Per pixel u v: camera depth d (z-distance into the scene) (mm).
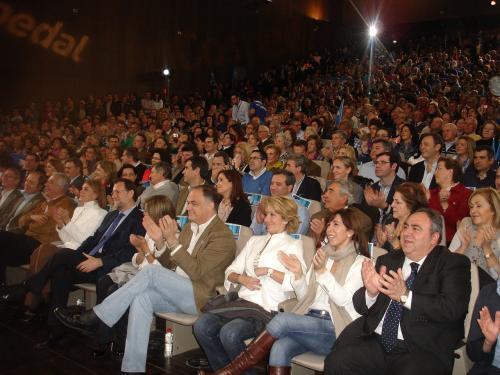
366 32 18828
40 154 9188
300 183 4867
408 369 2293
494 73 12469
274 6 17672
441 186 3955
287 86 16031
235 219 4172
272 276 2932
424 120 8070
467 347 2324
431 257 2469
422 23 18484
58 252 3812
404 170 5148
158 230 3326
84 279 3881
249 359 2711
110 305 3131
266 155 5195
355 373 2414
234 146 7105
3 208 5367
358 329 2564
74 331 3939
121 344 3510
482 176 4699
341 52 17859
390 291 2354
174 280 3160
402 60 15648
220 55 16750
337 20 19531
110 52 14875
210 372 3236
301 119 8805
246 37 17312
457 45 16312
